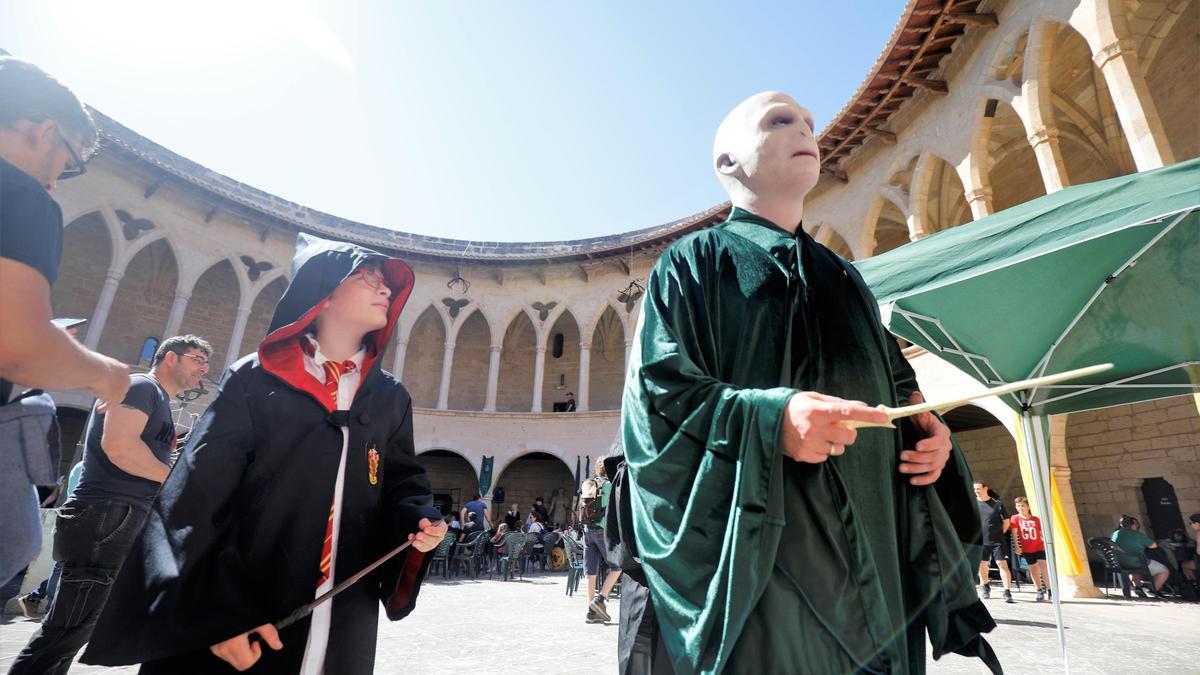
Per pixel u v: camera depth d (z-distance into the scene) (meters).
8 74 1.54
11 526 1.59
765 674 1.00
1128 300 3.91
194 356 3.46
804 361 1.27
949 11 13.70
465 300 29.27
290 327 1.75
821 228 20.45
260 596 1.47
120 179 21.47
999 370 4.73
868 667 1.03
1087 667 4.52
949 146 15.24
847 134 18.50
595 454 25.95
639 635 1.68
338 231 26.72
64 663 2.72
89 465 2.86
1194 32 13.07
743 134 1.60
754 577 0.95
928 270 3.66
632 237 27.48
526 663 4.70
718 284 1.37
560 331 32.81
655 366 1.16
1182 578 11.27
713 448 1.05
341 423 1.77
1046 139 11.84
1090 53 14.44
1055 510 11.59
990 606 10.03
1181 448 14.12
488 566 19.33
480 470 26.30
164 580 1.34
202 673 1.44
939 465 1.29
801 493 1.10
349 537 1.70
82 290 22.84
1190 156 13.41
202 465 1.48
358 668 1.63
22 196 1.38
